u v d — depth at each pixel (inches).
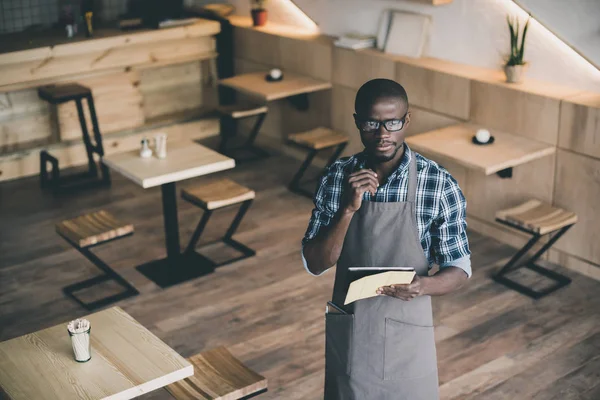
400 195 87.1
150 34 259.8
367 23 237.8
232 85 245.0
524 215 180.7
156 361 103.6
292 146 271.6
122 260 197.3
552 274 184.2
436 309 171.6
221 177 253.0
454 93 204.2
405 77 217.9
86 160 266.4
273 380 147.5
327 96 249.9
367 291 84.9
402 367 92.2
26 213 226.4
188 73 291.3
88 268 193.8
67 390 97.7
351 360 92.7
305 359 154.4
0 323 169.0
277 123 277.9
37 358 104.7
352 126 243.8
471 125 200.1
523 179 193.9
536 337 160.1
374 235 88.5
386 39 229.5
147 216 224.5
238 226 216.5
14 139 257.4
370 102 80.8
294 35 258.4
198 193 191.6
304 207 229.5
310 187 245.9
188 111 294.7
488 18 200.8
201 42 280.4
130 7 282.2
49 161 243.0
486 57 204.8
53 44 241.4
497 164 171.6
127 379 99.7
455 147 182.9
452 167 212.2
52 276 189.9
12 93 252.2
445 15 212.4
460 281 87.4
